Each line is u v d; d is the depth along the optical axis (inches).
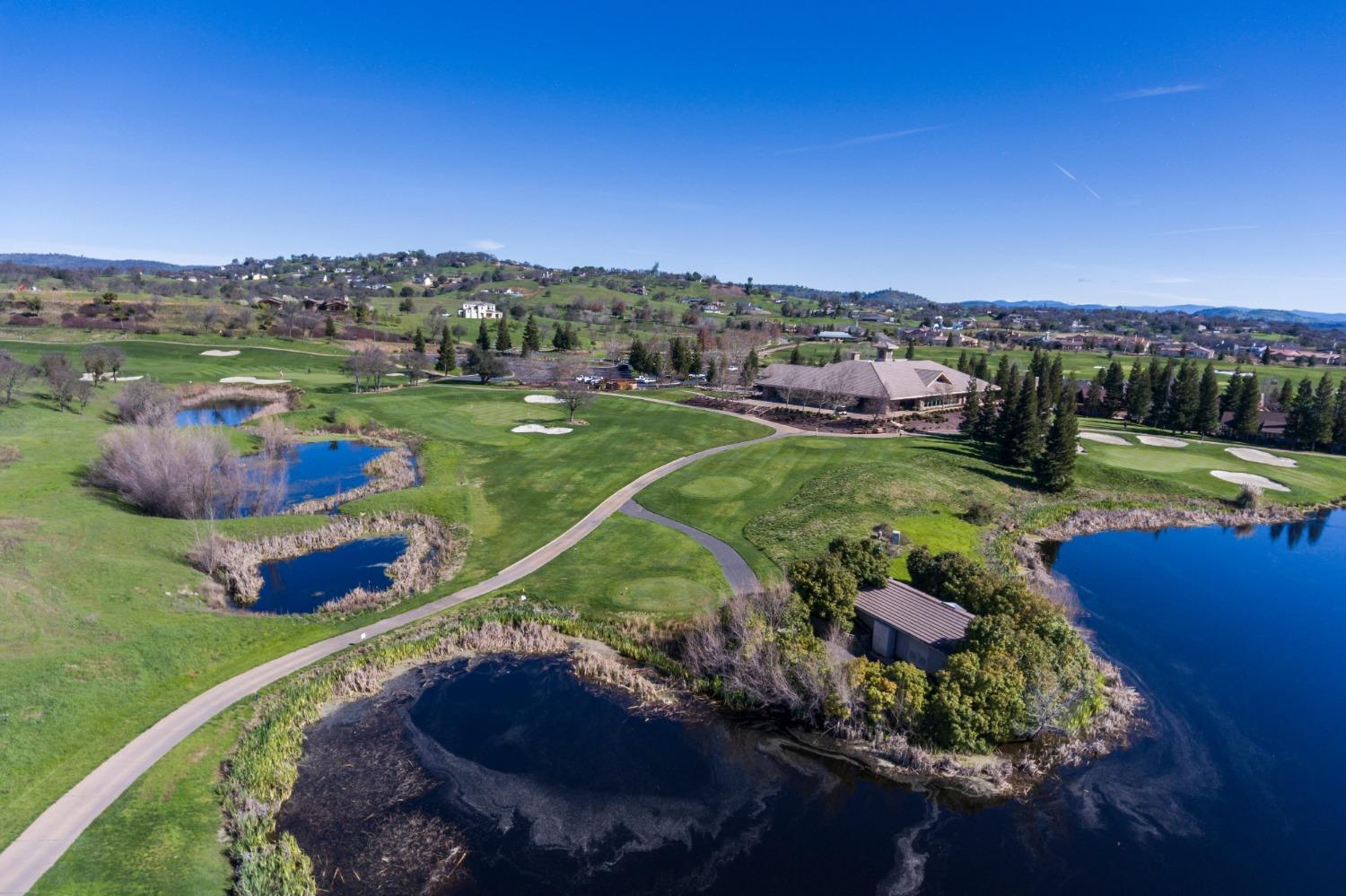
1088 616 1806.1
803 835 1047.0
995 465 3011.8
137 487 2154.3
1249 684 1497.3
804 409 3988.7
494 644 1550.2
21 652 1330.0
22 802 1019.9
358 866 971.3
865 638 1533.0
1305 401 3784.5
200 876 919.7
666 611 1656.0
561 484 2598.4
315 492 2600.9
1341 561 2252.7
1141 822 1088.8
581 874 964.6
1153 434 3900.1
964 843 1037.8
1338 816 1110.4
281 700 1294.3
